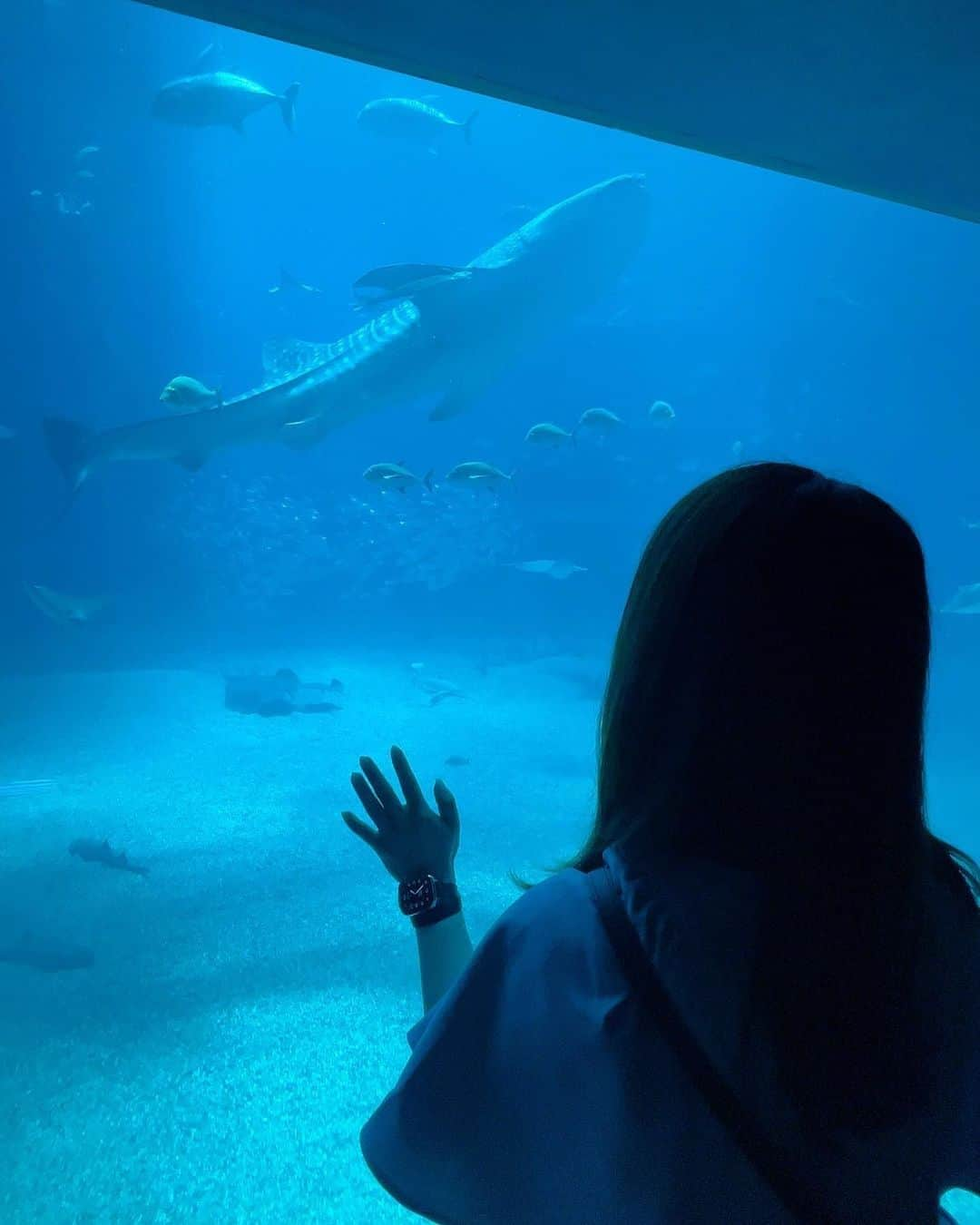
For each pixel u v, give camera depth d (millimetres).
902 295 31969
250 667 18453
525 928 839
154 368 44688
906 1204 763
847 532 833
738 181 34906
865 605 811
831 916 760
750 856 795
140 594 29531
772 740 802
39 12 27312
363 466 40344
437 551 27000
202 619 26422
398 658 19797
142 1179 3486
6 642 22188
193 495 34312
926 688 852
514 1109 793
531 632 24875
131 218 39500
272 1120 3891
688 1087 749
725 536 849
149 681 14641
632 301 32156
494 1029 811
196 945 5754
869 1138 738
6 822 8422
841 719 800
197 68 21250
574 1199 786
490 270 10094
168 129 36469
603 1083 764
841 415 33906
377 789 1204
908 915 791
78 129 33594
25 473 35219
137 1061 4344
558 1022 782
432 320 10242
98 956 5574
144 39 29375
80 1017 4777
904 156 3412
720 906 779
